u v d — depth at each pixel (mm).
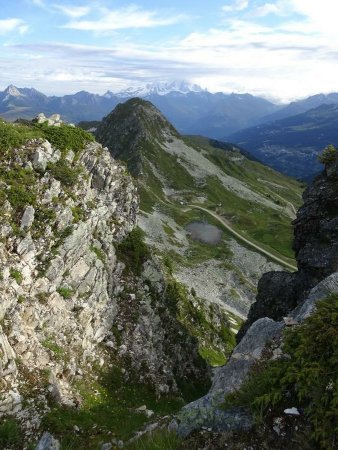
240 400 14031
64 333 26656
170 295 44500
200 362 42344
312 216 39188
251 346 17891
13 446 18578
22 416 19828
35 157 29953
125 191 40469
